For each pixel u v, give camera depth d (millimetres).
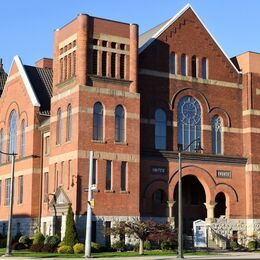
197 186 59594
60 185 51844
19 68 63844
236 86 60188
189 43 58062
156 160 54125
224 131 58594
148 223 47125
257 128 59406
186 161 55719
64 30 54312
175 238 48781
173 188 54562
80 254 43625
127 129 52062
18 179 61062
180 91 56750
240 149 59281
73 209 48719
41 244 47594
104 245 48625
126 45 53094
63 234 49688
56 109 54062
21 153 61375
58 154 52719
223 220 56500
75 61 51906
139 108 52969
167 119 55562
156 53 56000
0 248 53250
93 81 50969
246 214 57938
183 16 58125
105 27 52156
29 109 60344
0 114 67625
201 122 57656
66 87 52750
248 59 60625
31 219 57031
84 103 50156
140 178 52906
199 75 58188
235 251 52344
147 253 45469
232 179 57875
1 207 64375
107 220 49594
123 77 52656
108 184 50438
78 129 49625
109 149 50844
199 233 53062
